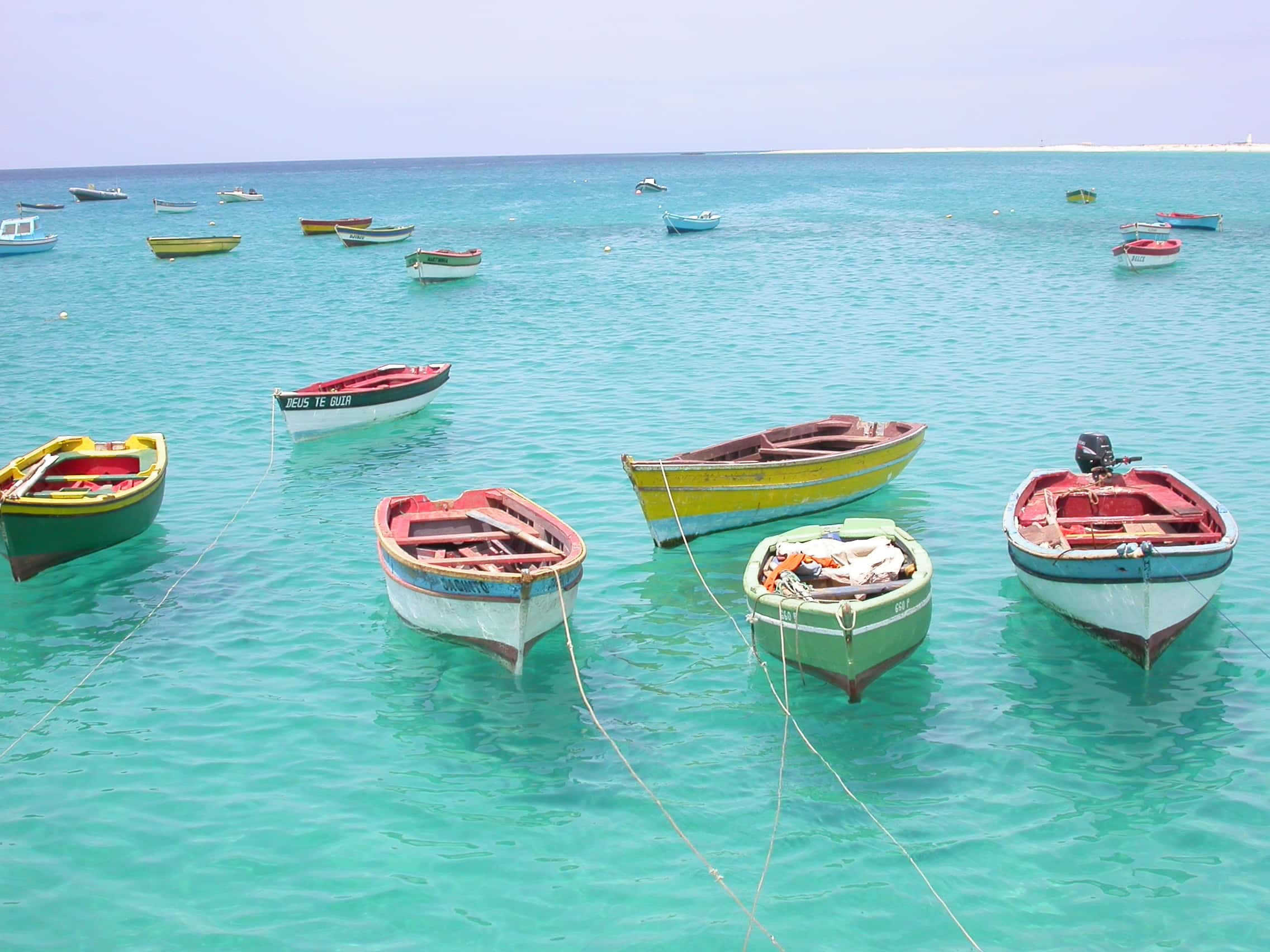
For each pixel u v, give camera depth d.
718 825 11.40
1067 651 14.84
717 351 35.75
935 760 12.43
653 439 25.48
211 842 11.16
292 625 16.19
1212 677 14.05
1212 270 52.12
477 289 52.50
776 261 61.28
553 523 16.39
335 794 11.98
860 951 9.62
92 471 20.66
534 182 195.00
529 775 12.34
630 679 14.51
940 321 40.31
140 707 13.84
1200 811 11.35
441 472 23.39
